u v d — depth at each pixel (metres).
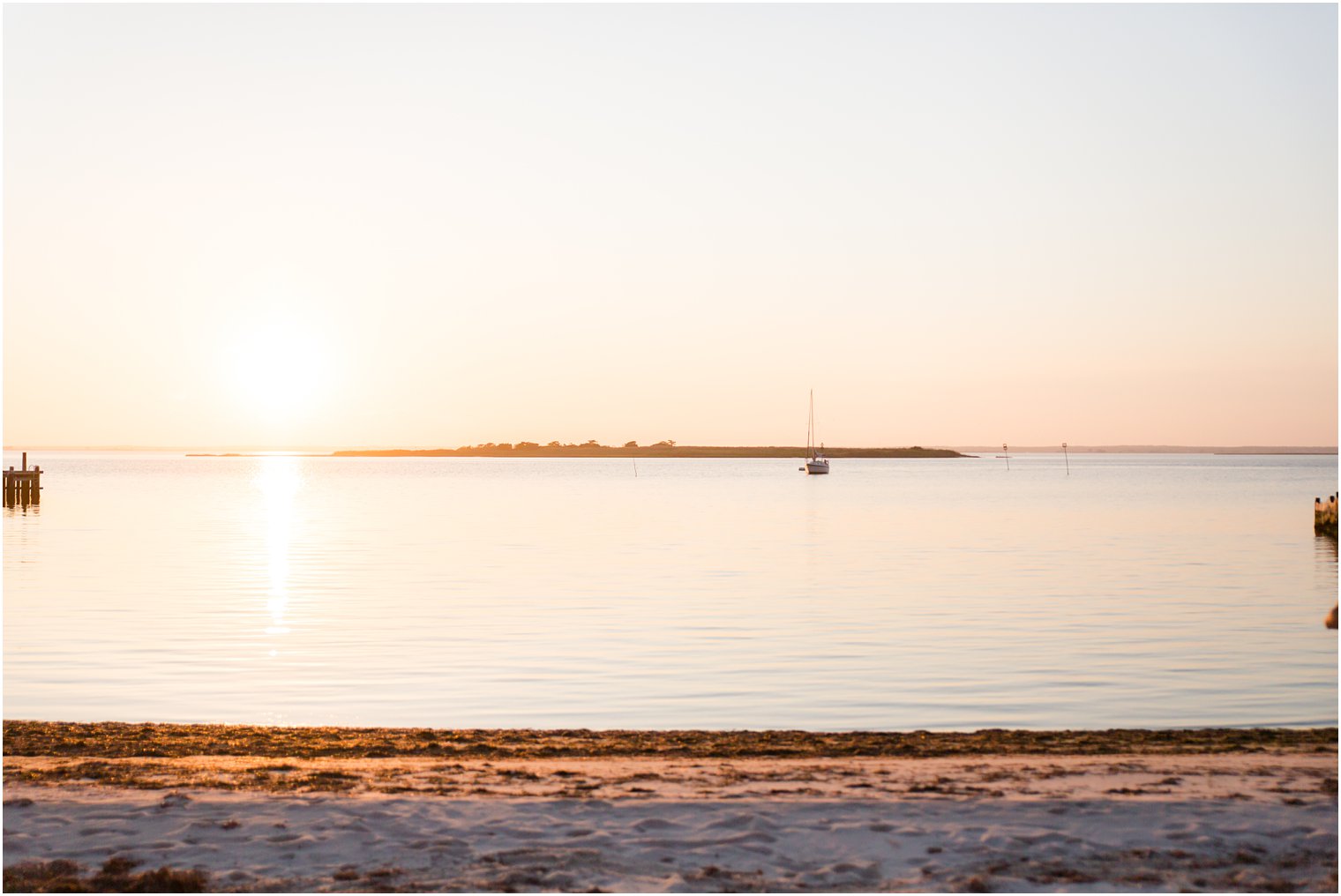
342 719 17.78
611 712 18.28
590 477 169.38
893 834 10.33
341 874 9.36
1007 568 40.56
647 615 28.73
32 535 54.56
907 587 34.72
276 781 12.31
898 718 17.89
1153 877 9.31
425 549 47.88
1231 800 11.40
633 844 10.08
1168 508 80.38
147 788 11.84
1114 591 33.81
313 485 131.25
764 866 9.58
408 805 11.16
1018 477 165.00
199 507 80.75
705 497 100.44
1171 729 16.11
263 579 36.66
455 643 24.55
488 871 9.45
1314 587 34.72
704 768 13.23
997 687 20.11
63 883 9.14
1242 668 21.84
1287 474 181.00
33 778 12.38
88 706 18.53
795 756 14.27
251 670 21.48
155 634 25.50
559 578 37.22
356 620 27.72
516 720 17.75
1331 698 19.31
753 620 27.84
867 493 107.62
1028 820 10.73
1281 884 9.20
